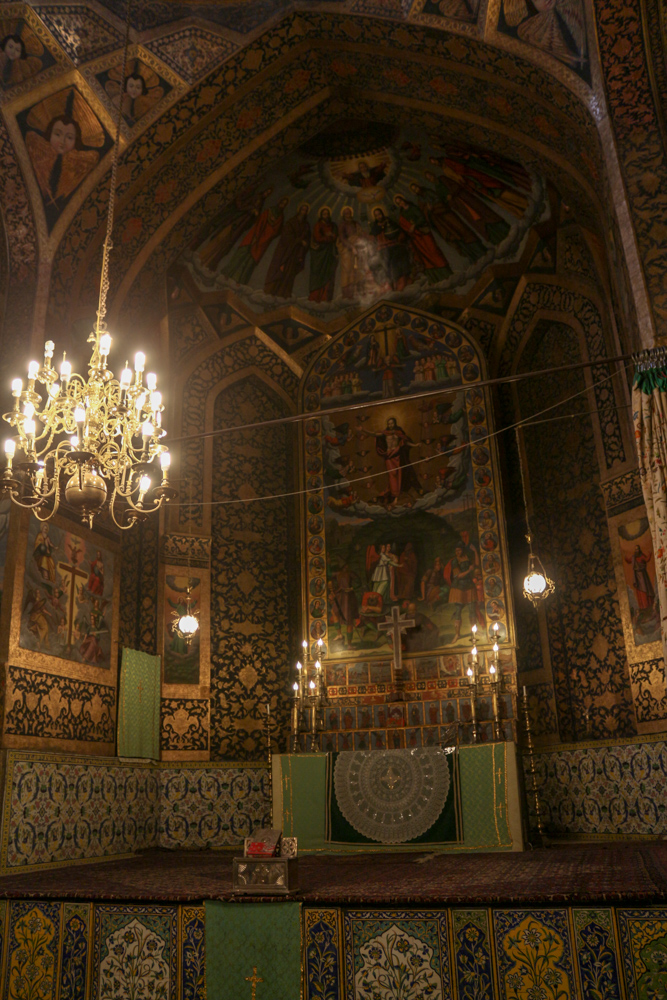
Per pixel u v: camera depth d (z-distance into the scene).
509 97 10.05
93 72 9.87
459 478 12.56
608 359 7.30
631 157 8.55
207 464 12.89
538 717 11.62
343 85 11.04
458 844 9.34
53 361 10.01
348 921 5.35
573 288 12.19
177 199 11.33
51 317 10.05
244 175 11.70
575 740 11.26
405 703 11.52
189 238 11.97
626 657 10.75
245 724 12.00
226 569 12.59
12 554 8.86
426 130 11.47
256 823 11.45
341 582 12.65
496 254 12.94
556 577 12.03
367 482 13.04
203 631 12.03
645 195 8.41
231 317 13.61
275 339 13.87
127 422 6.85
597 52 8.70
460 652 11.70
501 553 11.97
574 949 4.92
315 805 10.06
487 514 12.23
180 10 10.10
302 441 13.55
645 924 4.83
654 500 7.35
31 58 9.55
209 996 5.39
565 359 12.40
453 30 9.54
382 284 13.77
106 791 9.86
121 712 10.47
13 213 10.00
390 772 9.88
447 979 5.09
